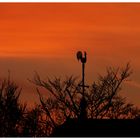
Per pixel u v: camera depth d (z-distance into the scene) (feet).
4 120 355.97
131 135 310.04
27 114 363.15
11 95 359.46
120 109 393.09
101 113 391.24
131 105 394.32
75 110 383.86
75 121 317.42
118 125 314.14
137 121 317.42
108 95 394.32
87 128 313.12
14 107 358.02
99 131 311.68
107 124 314.76
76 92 388.98
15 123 357.41
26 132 358.02
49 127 372.58
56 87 388.78
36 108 372.79
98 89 393.91
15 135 352.90
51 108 380.37
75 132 312.71
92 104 390.83
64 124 316.60
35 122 364.58
